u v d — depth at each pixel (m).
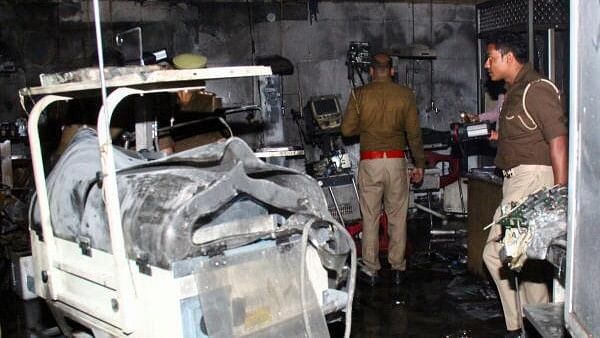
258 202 2.18
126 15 5.66
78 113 3.27
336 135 5.38
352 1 6.22
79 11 5.56
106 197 2.05
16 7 5.40
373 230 4.30
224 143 2.15
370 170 4.21
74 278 2.42
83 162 2.54
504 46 2.93
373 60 4.21
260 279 2.05
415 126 4.20
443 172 6.38
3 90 5.42
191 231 1.92
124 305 2.05
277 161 4.86
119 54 3.38
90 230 2.28
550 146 2.72
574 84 1.47
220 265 1.97
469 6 6.52
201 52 5.88
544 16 4.74
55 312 2.81
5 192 4.64
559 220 1.91
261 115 5.75
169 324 1.93
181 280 1.90
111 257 2.16
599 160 1.37
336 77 6.24
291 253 2.15
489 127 3.60
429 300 3.98
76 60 5.58
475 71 6.59
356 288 4.27
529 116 2.82
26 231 4.48
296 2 6.07
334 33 6.20
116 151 2.58
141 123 3.07
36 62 5.49
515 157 2.93
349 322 2.20
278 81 5.75
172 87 2.33
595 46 1.38
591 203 1.41
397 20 6.36
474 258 4.31
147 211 2.01
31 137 2.52
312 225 2.19
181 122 3.83
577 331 1.47
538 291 2.96
